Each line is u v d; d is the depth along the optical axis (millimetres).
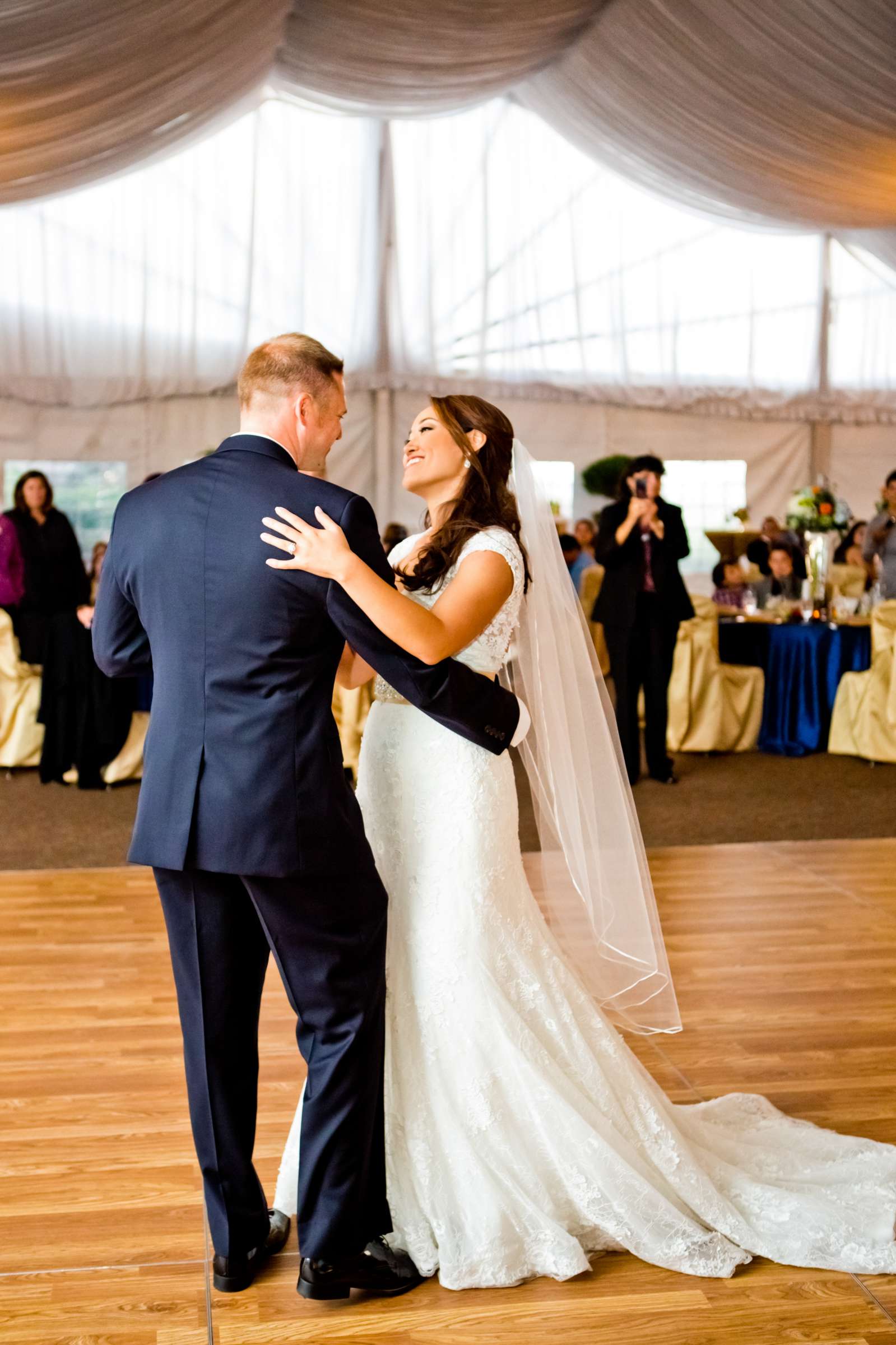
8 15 4566
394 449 11219
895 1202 2129
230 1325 1816
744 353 11969
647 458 5777
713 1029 2984
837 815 5344
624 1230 1991
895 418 12250
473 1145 1977
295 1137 2072
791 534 8164
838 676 6980
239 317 10781
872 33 5812
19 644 6395
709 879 4363
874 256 9766
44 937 3676
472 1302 1886
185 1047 1841
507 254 11367
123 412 10641
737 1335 1803
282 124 10750
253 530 1649
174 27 5348
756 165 7637
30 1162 2301
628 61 7109
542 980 2051
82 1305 1862
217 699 1670
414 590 1991
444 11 6398
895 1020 3051
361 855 1776
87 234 10445
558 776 2225
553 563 2211
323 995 1781
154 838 1703
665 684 5953
